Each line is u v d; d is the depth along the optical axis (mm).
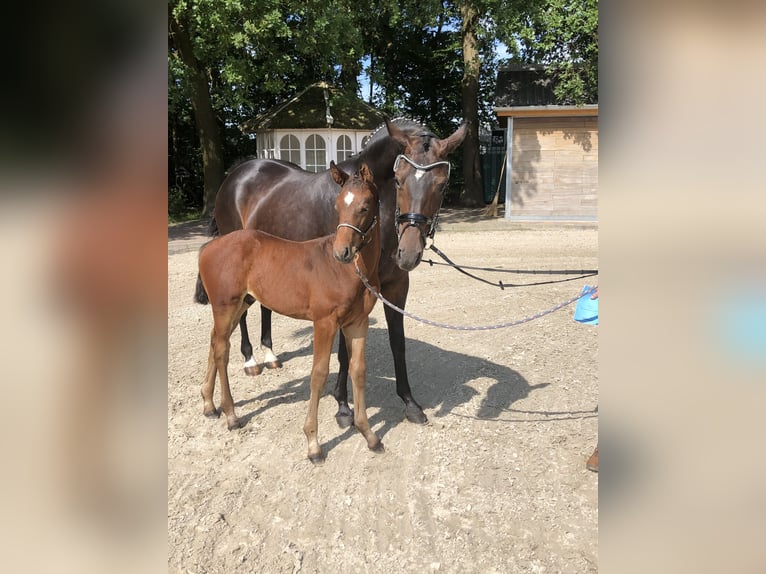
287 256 3613
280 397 4645
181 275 9062
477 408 4340
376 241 3461
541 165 15031
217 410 4359
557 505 3115
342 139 16391
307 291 3494
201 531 2912
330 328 3473
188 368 5219
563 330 6281
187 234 13320
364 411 3719
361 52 13492
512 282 8469
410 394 4184
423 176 3322
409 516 3043
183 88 13211
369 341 6043
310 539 2867
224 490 3295
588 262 9664
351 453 3723
